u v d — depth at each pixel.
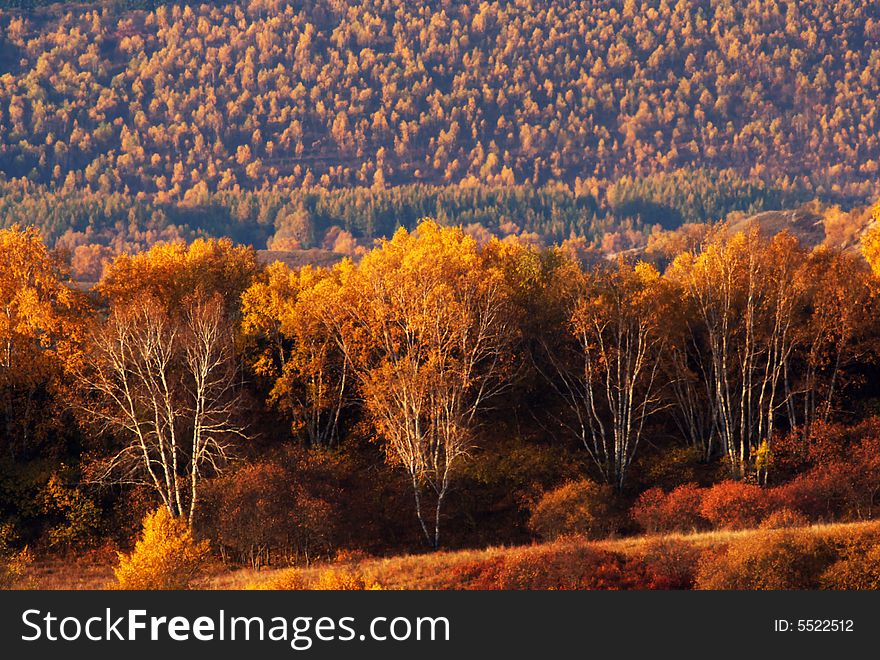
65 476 166.25
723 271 183.38
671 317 186.12
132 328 162.38
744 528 141.75
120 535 160.75
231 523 144.12
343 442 183.25
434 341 168.62
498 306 178.62
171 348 164.00
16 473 166.12
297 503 146.75
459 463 170.12
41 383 180.00
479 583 113.44
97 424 168.25
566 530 150.38
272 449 174.25
